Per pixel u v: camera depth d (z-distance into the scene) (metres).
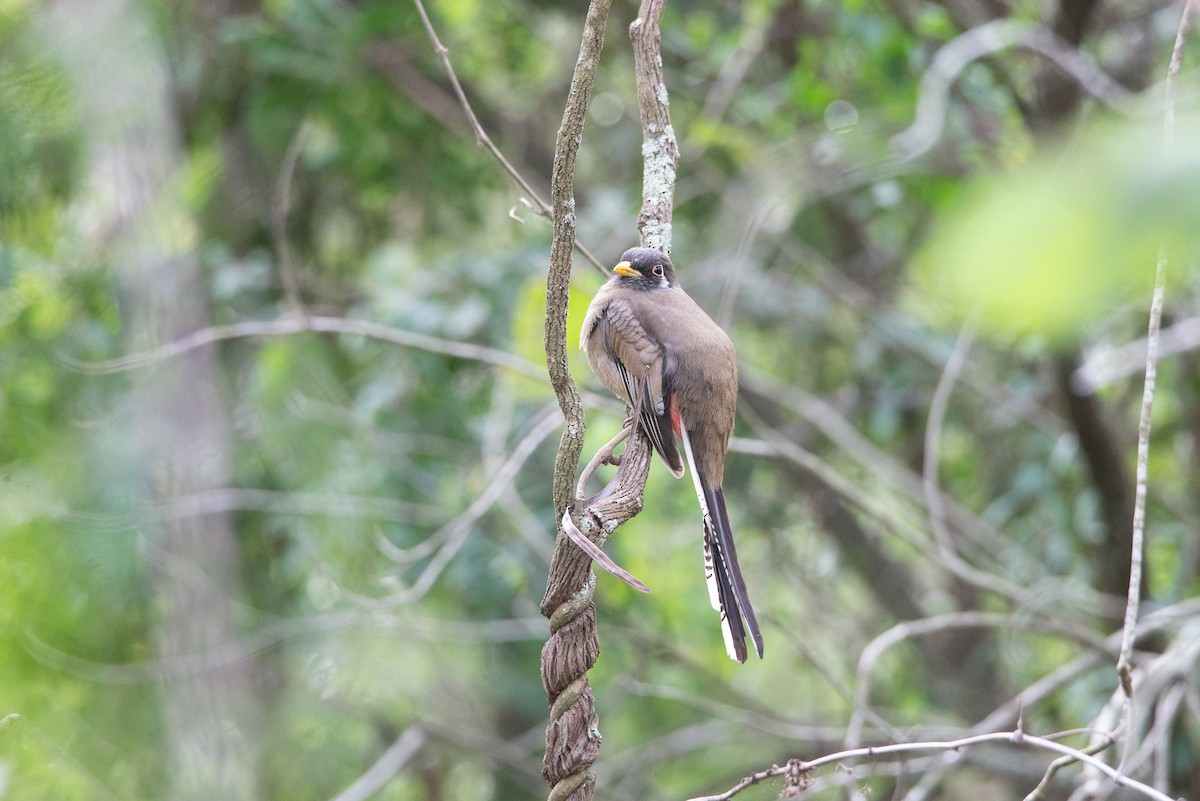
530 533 11.70
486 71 15.32
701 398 6.91
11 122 7.91
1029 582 13.70
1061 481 13.55
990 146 11.66
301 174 14.48
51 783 8.00
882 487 15.55
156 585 8.39
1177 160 1.43
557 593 4.99
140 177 8.40
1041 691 10.40
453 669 13.20
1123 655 6.29
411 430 12.79
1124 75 14.33
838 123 12.66
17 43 7.84
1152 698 9.77
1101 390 12.80
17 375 10.04
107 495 8.61
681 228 14.09
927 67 12.58
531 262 12.23
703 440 6.90
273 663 11.83
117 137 8.27
